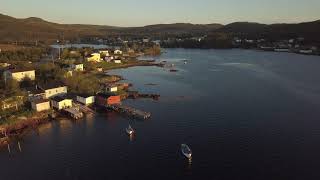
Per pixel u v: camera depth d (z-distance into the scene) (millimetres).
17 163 80250
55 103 117250
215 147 88000
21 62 198500
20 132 98875
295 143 90188
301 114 115625
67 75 152375
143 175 74250
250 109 121938
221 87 162875
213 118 111688
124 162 80375
